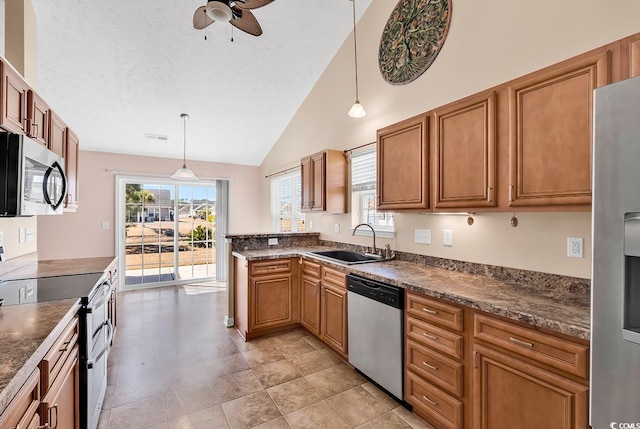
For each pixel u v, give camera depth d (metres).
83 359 1.51
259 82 3.67
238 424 1.79
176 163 5.27
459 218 2.21
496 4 1.97
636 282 0.91
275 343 2.91
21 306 1.39
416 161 2.11
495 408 1.43
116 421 1.79
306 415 1.87
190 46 2.98
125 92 3.45
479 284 1.83
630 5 1.43
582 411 1.13
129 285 4.89
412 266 2.42
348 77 3.33
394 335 1.97
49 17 2.46
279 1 2.75
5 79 1.43
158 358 2.58
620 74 1.20
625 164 0.89
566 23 1.65
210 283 5.41
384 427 1.77
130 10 2.53
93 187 4.64
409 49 2.60
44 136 1.96
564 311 1.31
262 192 5.81
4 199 1.45
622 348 0.91
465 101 1.79
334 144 3.57
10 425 0.80
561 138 1.37
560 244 1.66
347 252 3.27
